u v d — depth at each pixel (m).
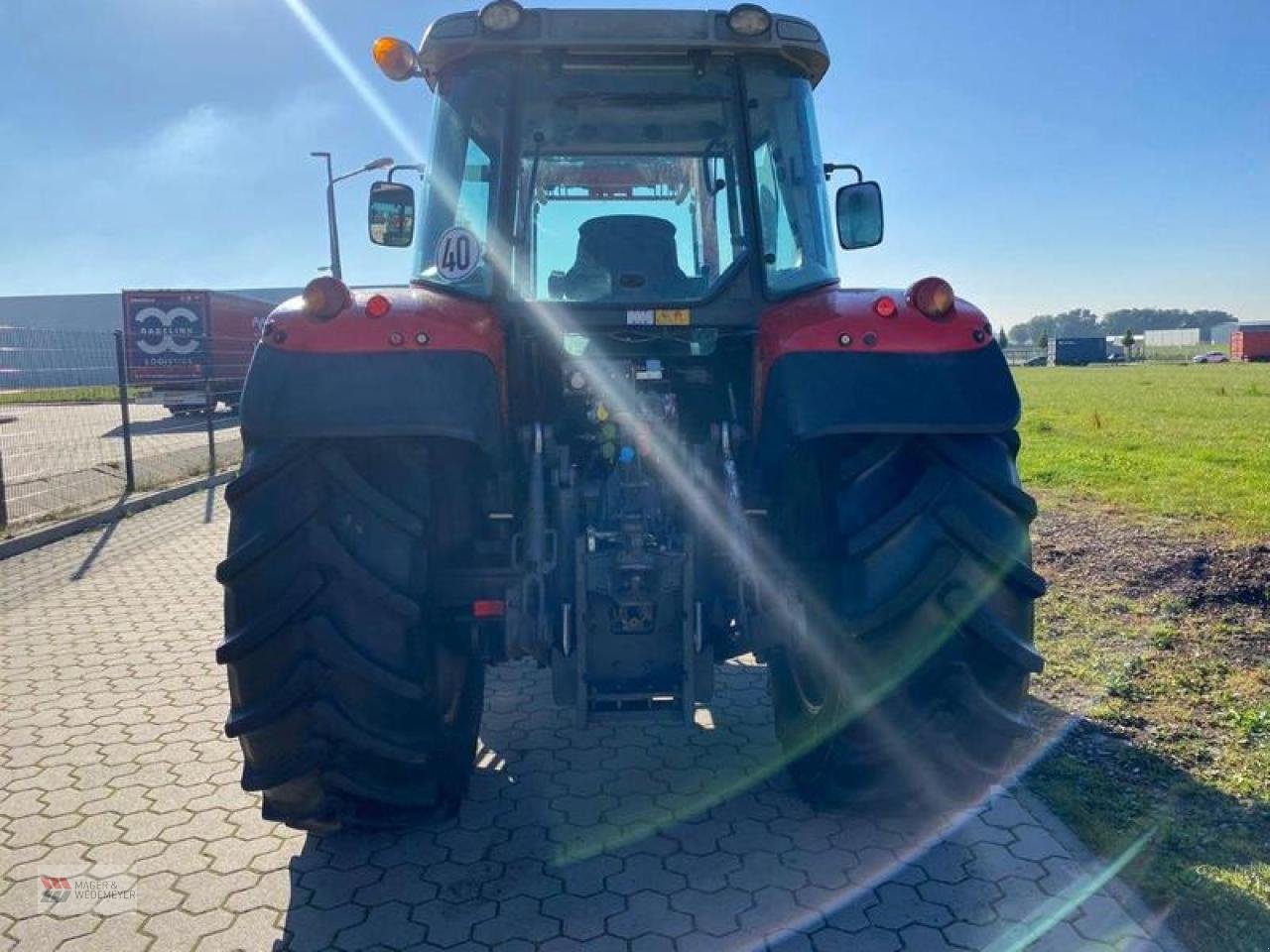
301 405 2.75
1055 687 4.21
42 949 2.61
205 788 3.58
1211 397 26.59
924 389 2.91
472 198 3.45
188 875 2.98
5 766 3.79
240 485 2.72
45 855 3.11
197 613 6.14
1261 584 5.50
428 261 3.46
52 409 24.81
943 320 3.03
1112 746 3.64
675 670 3.01
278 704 2.67
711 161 3.58
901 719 2.81
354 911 2.76
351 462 2.79
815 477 3.09
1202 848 2.92
